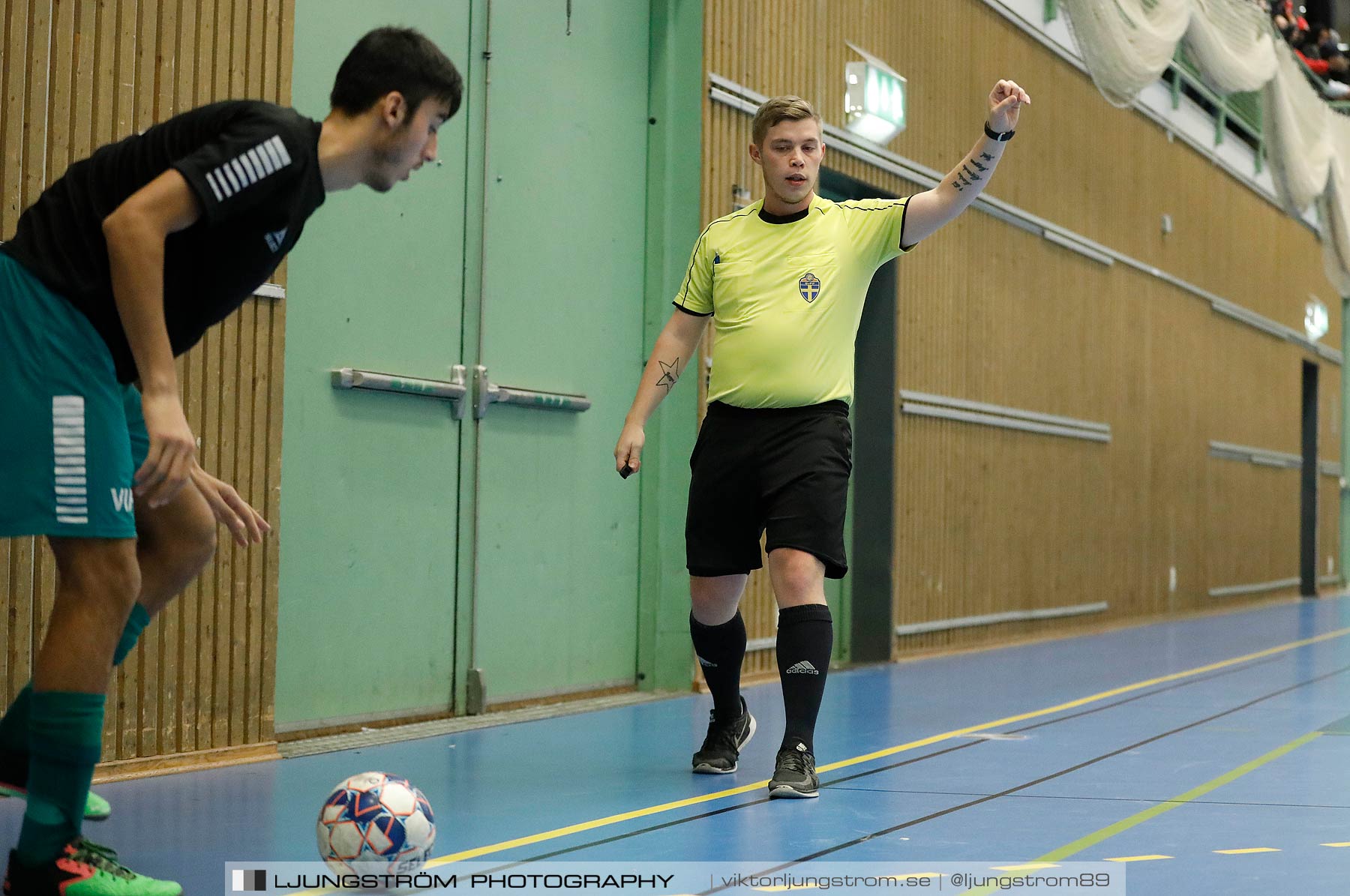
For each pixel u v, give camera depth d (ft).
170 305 8.76
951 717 19.89
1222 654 31.45
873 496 29.27
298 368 16.81
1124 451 41.75
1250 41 44.09
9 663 13.12
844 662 28.96
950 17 31.04
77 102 13.70
